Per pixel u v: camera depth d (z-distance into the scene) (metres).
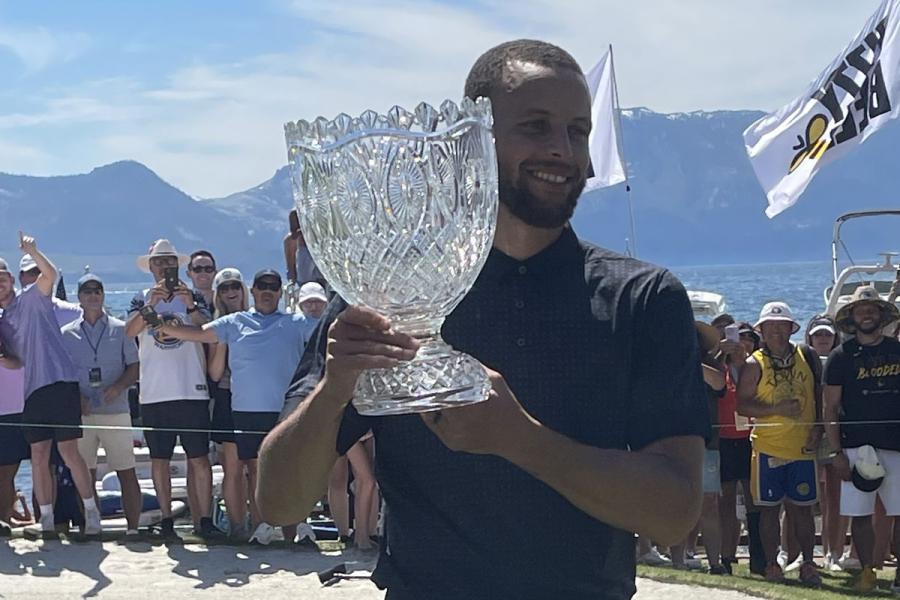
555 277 2.53
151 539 9.71
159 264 9.79
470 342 2.49
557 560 2.47
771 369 9.24
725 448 9.52
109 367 9.91
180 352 9.66
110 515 11.34
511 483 2.46
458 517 2.49
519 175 2.40
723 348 9.43
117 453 9.94
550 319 2.50
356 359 1.96
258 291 9.51
